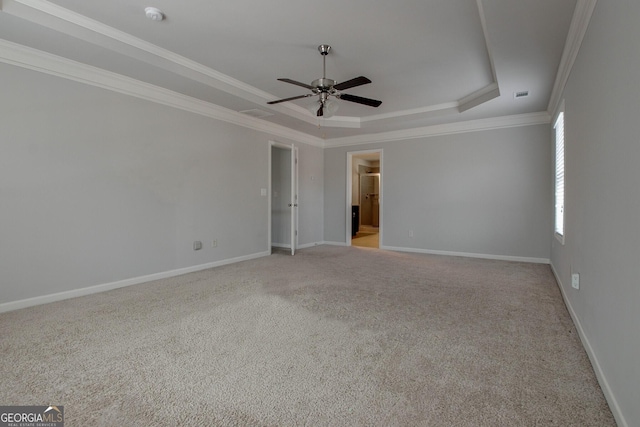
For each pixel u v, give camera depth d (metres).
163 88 3.80
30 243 2.85
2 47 2.67
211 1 2.40
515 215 5.02
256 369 1.80
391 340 2.17
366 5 2.43
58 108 3.00
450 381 1.68
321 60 3.40
